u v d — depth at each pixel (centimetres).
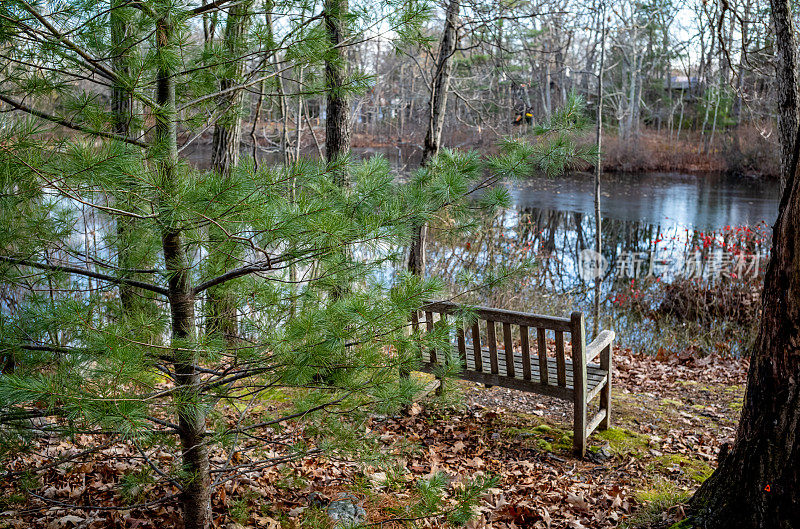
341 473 389
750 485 279
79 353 217
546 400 542
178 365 262
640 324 923
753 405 284
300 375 249
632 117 3114
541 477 400
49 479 341
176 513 323
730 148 2919
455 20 643
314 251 245
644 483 390
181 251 256
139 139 239
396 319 258
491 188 286
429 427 475
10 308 283
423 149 669
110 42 232
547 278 1172
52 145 211
